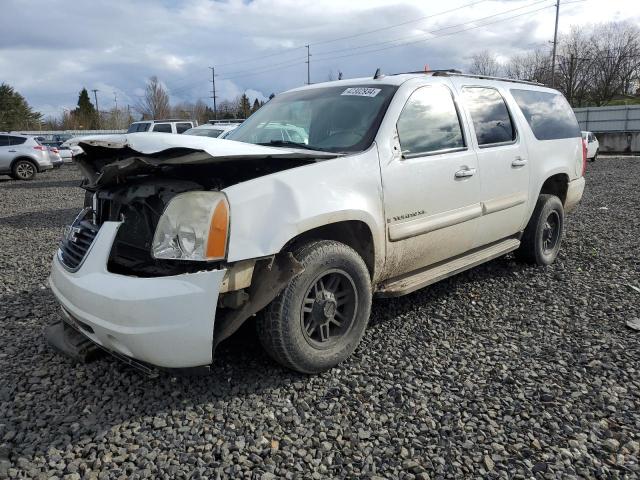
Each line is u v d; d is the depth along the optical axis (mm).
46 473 2396
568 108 6031
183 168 3057
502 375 3264
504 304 4508
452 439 2639
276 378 3207
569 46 54812
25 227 8984
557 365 3396
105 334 2801
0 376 3264
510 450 2555
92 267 2916
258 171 3137
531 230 5367
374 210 3416
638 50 52719
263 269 2889
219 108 75125
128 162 2803
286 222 2914
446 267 4246
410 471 2424
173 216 2766
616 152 34281
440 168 3920
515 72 58875
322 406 2908
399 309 4375
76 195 13898
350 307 3375
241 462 2473
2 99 74062
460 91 4438
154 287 2684
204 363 2818
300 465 2451
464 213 4180
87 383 3160
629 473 2385
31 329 4027
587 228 7734
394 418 2814
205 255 2691
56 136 36281
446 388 3113
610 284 5008
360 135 3639
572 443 2596
